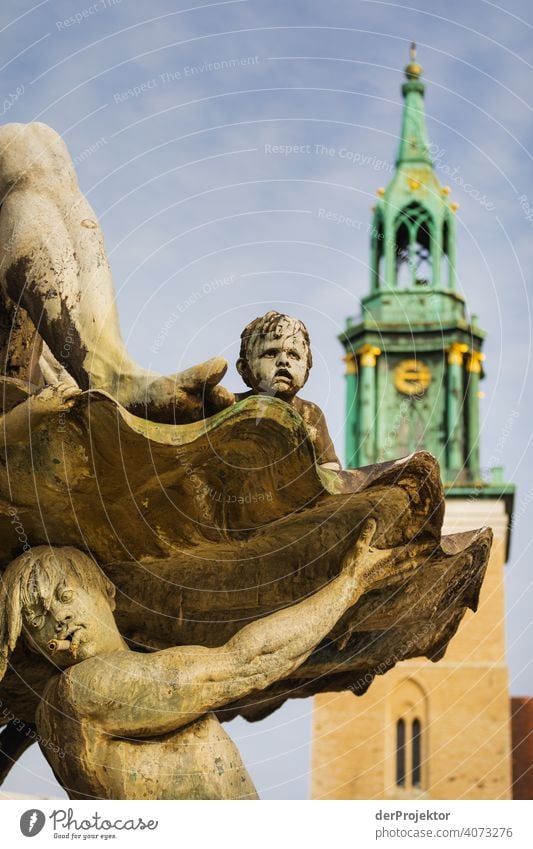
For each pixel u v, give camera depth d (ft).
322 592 25.81
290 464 24.17
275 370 25.50
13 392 24.32
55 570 25.21
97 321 25.31
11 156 26.71
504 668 151.43
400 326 141.49
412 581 27.40
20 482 24.63
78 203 26.53
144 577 26.78
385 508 25.96
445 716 150.61
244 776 25.45
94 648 24.91
